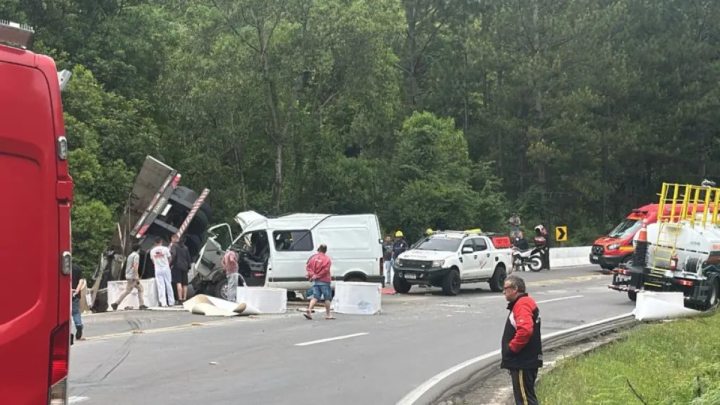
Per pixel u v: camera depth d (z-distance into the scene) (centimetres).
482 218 4484
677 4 5256
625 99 5069
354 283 1917
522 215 4888
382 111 3812
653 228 2166
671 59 5103
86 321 1705
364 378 1090
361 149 4316
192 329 1570
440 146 4497
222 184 3534
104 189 2942
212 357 1230
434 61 5647
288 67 3269
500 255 2695
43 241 422
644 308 1834
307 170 3678
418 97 5625
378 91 3706
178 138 3438
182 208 2398
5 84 412
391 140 4509
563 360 1239
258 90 3309
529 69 4606
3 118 409
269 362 1195
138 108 3259
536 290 2594
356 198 3869
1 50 412
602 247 3325
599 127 5047
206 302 1923
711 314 1975
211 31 3241
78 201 2778
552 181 5294
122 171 2959
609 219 5522
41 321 419
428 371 1159
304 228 2214
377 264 2245
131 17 3503
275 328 1608
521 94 4766
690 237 2078
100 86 3080
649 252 2136
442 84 5409
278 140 3403
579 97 4572
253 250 2242
